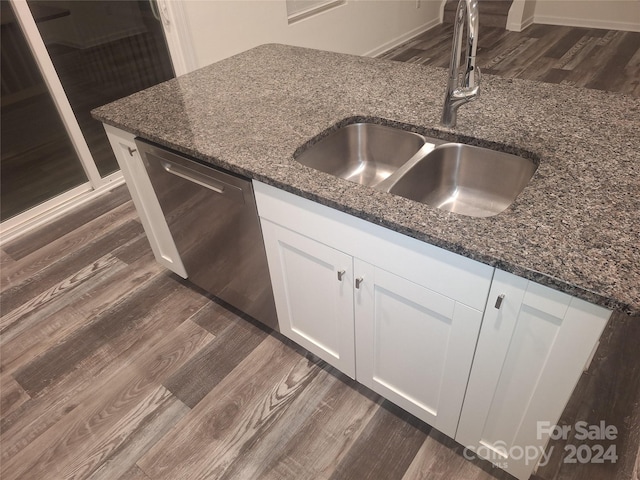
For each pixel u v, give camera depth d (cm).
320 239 127
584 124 135
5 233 262
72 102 283
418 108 154
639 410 137
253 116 157
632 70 414
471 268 98
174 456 155
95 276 234
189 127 152
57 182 293
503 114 145
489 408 123
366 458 151
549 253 89
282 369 181
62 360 191
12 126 274
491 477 143
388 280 118
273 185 123
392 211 105
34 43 245
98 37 282
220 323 203
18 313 215
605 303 80
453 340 116
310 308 154
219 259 176
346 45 451
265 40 365
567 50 468
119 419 168
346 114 154
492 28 545
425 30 564
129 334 201
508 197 138
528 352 103
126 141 170
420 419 157
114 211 283
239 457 154
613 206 100
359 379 161
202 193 155
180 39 304
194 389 176
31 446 161
